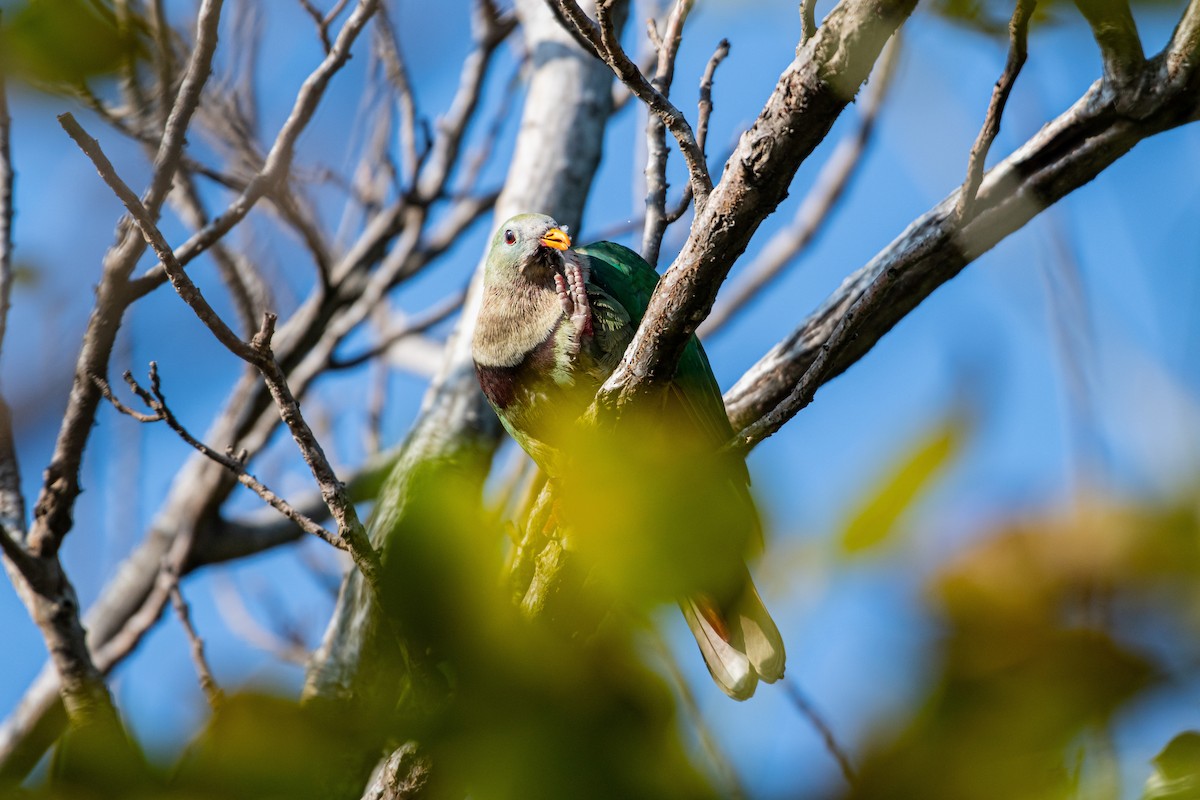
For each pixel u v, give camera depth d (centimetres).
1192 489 248
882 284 620
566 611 661
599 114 1241
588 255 945
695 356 878
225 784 304
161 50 830
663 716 338
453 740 338
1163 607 242
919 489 259
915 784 250
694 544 396
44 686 1145
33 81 525
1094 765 247
